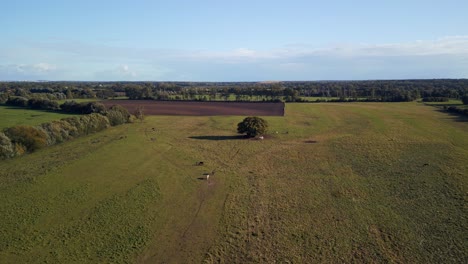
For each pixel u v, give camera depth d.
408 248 26.08
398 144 60.53
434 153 53.59
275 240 27.50
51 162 49.22
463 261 24.27
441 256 24.94
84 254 25.25
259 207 33.88
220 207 34.03
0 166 47.41
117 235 28.17
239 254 25.59
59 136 62.06
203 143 63.41
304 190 38.31
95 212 32.38
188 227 29.81
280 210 33.09
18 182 40.28
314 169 46.22
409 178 41.38
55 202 34.53
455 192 36.44
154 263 24.41
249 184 40.56
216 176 43.50
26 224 29.70
